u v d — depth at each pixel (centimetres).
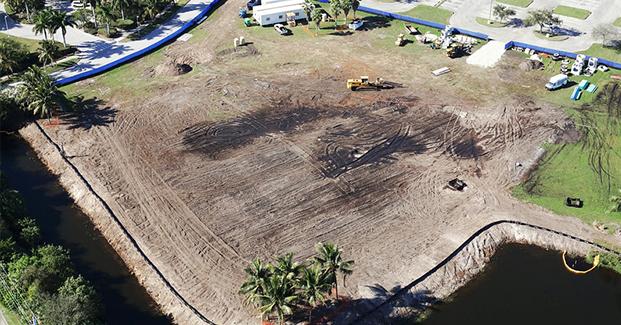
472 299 6419
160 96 9956
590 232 7156
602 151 8481
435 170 8200
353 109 9525
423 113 9412
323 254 5753
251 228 7231
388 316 6150
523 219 7381
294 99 9825
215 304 6281
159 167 8306
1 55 10156
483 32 11812
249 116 9406
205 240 7075
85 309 5862
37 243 7069
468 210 7519
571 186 7888
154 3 12238
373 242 7012
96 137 8962
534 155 8469
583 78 10194
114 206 7625
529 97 9769
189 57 11194
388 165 8288
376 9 12900
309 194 7762
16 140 9175
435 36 11662
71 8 12775
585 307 6312
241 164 8325
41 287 6062
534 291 6512
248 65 10894
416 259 6781
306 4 12206
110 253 7062
